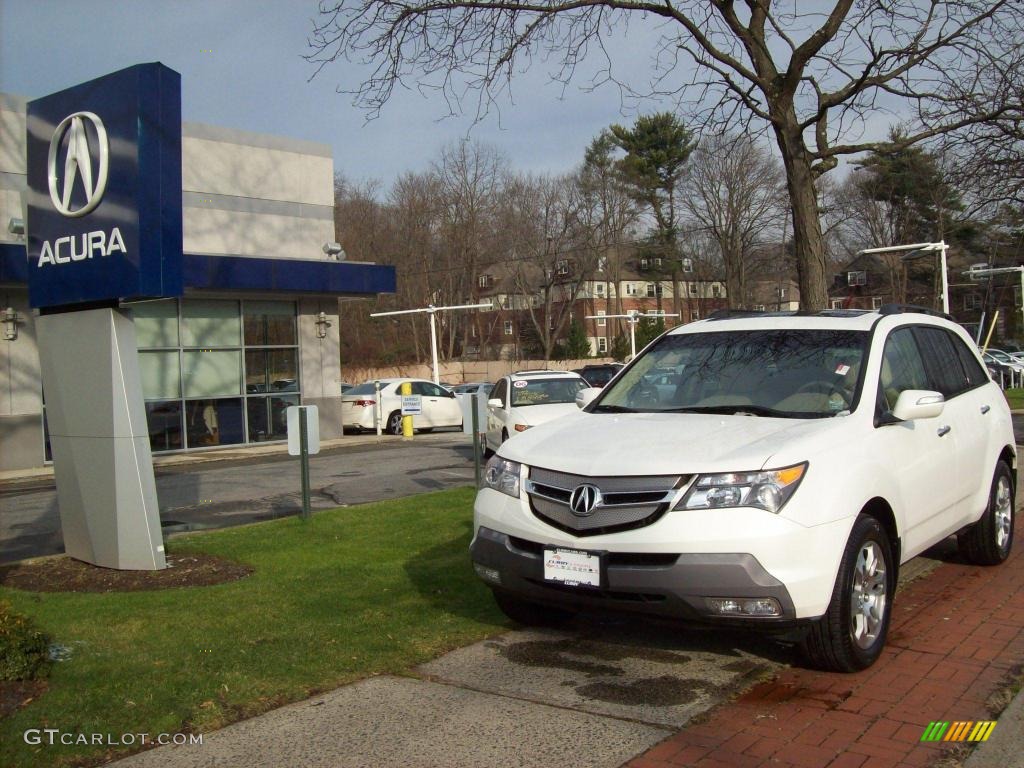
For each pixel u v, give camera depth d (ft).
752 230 161.79
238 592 21.76
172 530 32.78
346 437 80.74
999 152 44.27
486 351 248.32
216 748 13.28
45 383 26.25
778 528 14.57
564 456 16.55
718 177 154.10
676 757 12.78
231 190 71.41
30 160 26.05
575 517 15.75
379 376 216.33
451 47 34.35
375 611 20.06
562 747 13.16
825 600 14.94
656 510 15.11
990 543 23.62
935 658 16.89
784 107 33.96
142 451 24.62
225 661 16.67
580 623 19.38
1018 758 12.71
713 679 15.94
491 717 14.29
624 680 15.93
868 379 18.34
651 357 21.44
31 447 61.36
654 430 17.12
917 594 21.57
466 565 24.08
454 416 88.99
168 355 67.92
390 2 33.22
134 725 13.91
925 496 19.04
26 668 15.47
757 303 201.16
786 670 16.37
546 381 50.29
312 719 14.28
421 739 13.51
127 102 23.54
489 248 220.23
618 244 212.84
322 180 77.61
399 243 225.35
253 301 72.79
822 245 34.40
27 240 26.27
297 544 27.63
